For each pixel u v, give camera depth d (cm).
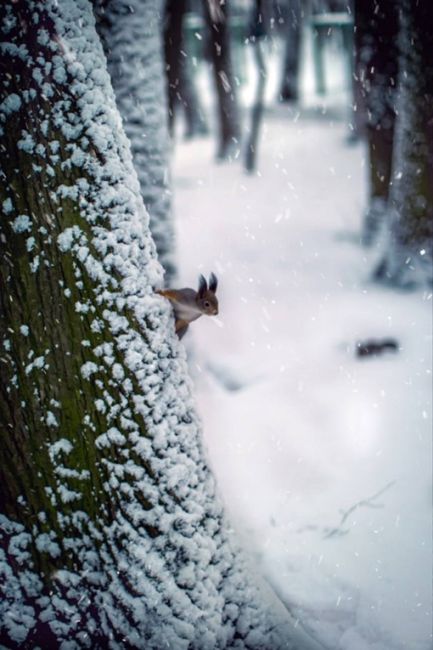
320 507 455
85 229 316
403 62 775
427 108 773
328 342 685
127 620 326
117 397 323
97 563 331
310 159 1579
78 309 320
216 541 345
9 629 333
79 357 323
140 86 529
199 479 342
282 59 2428
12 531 340
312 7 2614
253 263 936
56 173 312
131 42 519
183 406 340
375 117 888
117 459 325
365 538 425
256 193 1337
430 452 502
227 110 1720
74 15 317
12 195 315
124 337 322
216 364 670
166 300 339
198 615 330
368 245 951
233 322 763
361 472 488
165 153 553
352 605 382
